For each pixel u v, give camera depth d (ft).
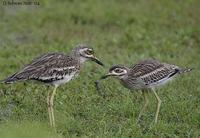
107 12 75.56
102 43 66.69
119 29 72.08
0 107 49.80
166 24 73.00
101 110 49.29
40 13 75.10
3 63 59.11
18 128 43.34
